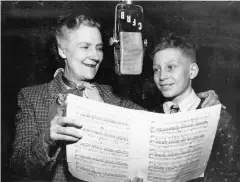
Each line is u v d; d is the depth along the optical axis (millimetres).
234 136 1357
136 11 1221
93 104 968
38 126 1229
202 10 1442
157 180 1027
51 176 1202
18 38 1392
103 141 983
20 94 1330
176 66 1348
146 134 978
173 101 1360
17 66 1379
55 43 1376
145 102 1374
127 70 1141
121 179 1022
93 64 1341
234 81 1432
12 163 1206
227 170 1316
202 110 1003
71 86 1328
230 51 1449
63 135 974
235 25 1450
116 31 1187
